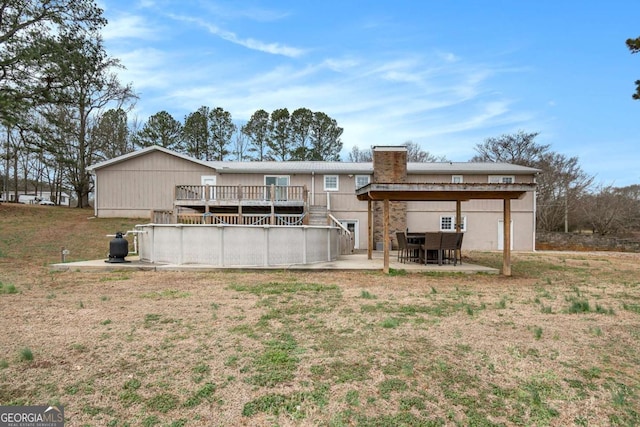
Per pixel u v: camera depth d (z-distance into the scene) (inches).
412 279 318.7
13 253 473.4
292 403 102.1
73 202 2004.2
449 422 94.1
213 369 122.4
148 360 129.3
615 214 1051.3
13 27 675.4
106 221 721.0
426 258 407.5
